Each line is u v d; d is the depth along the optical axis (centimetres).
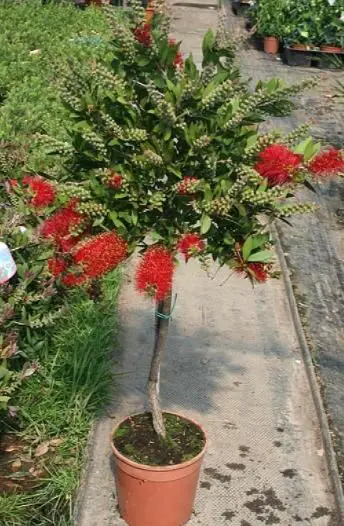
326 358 520
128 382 481
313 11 1304
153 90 297
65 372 454
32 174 450
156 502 351
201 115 311
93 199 317
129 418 377
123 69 320
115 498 387
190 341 532
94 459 412
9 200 436
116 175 309
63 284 415
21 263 402
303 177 325
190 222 327
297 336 550
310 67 1326
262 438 438
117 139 312
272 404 470
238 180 302
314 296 603
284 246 681
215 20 1684
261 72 1273
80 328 500
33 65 1030
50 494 381
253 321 567
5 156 470
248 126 329
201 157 311
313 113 1047
